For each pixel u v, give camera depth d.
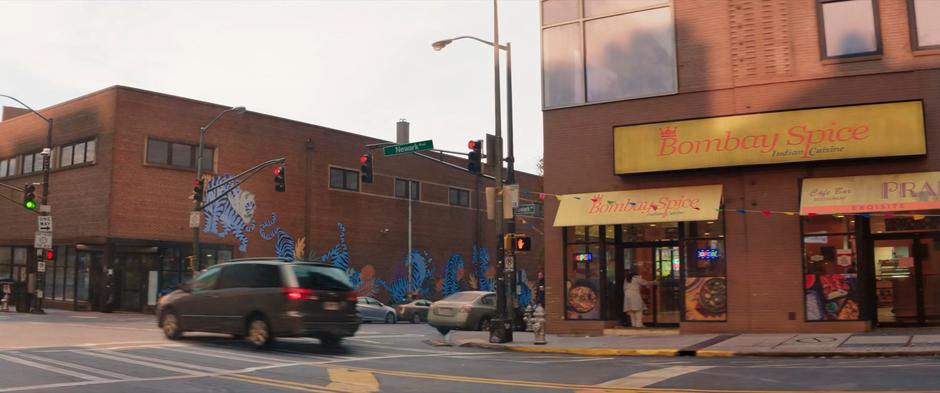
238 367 12.38
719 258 19.39
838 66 18.42
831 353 14.39
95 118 36.84
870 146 17.67
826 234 18.44
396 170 50.78
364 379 11.19
